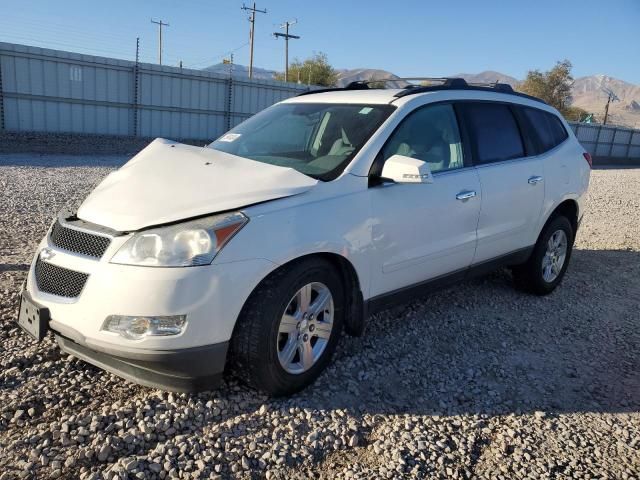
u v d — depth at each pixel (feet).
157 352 9.70
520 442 10.49
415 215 13.12
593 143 141.38
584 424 11.26
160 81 78.95
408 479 9.27
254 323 10.32
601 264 23.24
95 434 9.65
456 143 14.88
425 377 12.67
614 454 10.31
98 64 72.90
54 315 10.35
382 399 11.64
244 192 10.77
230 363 10.81
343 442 10.10
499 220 15.78
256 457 9.53
